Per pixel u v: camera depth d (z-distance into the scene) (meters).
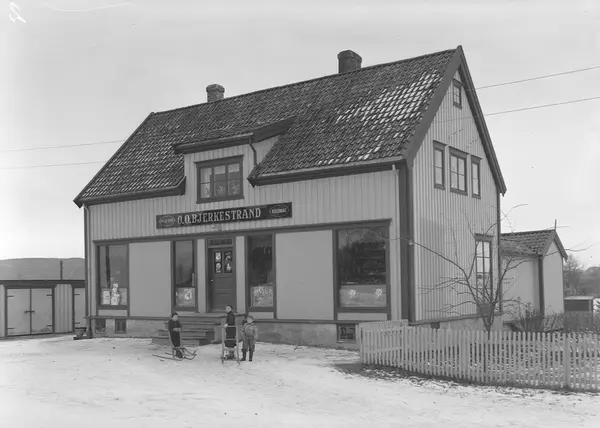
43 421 11.47
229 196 23.81
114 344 23.89
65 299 33.44
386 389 14.62
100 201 27.47
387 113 22.02
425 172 21.05
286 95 26.67
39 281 32.41
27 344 25.34
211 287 24.44
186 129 28.47
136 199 26.50
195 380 15.63
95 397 13.65
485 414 12.44
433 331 16.31
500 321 26.38
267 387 14.80
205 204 24.45
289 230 22.28
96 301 27.59
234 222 23.66
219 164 24.16
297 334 21.89
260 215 22.92
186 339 22.11
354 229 21.00
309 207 21.81
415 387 14.87
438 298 21.22
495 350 15.43
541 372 14.91
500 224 26.59
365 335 17.67
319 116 24.03
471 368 15.66
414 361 16.58
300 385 14.99
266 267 23.00
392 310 19.97
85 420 11.59
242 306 23.30
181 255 25.34
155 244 25.94
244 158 23.39
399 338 16.94
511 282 28.38
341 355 19.42
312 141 22.73
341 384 15.12
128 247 26.73
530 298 30.42
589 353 14.45
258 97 27.70
